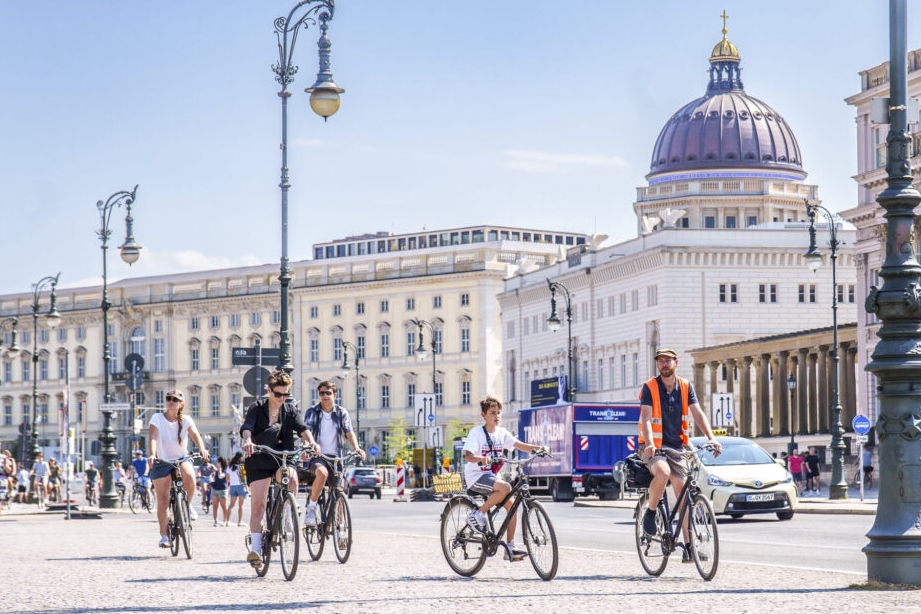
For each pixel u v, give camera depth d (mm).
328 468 30781
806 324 175000
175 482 33875
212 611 21312
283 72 51062
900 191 24547
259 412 27906
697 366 160375
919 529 23641
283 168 51188
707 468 56875
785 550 37156
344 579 26562
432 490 111688
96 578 27688
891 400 24078
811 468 110062
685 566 28359
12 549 38938
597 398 190625
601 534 46812
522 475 26312
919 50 112688
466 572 26891
